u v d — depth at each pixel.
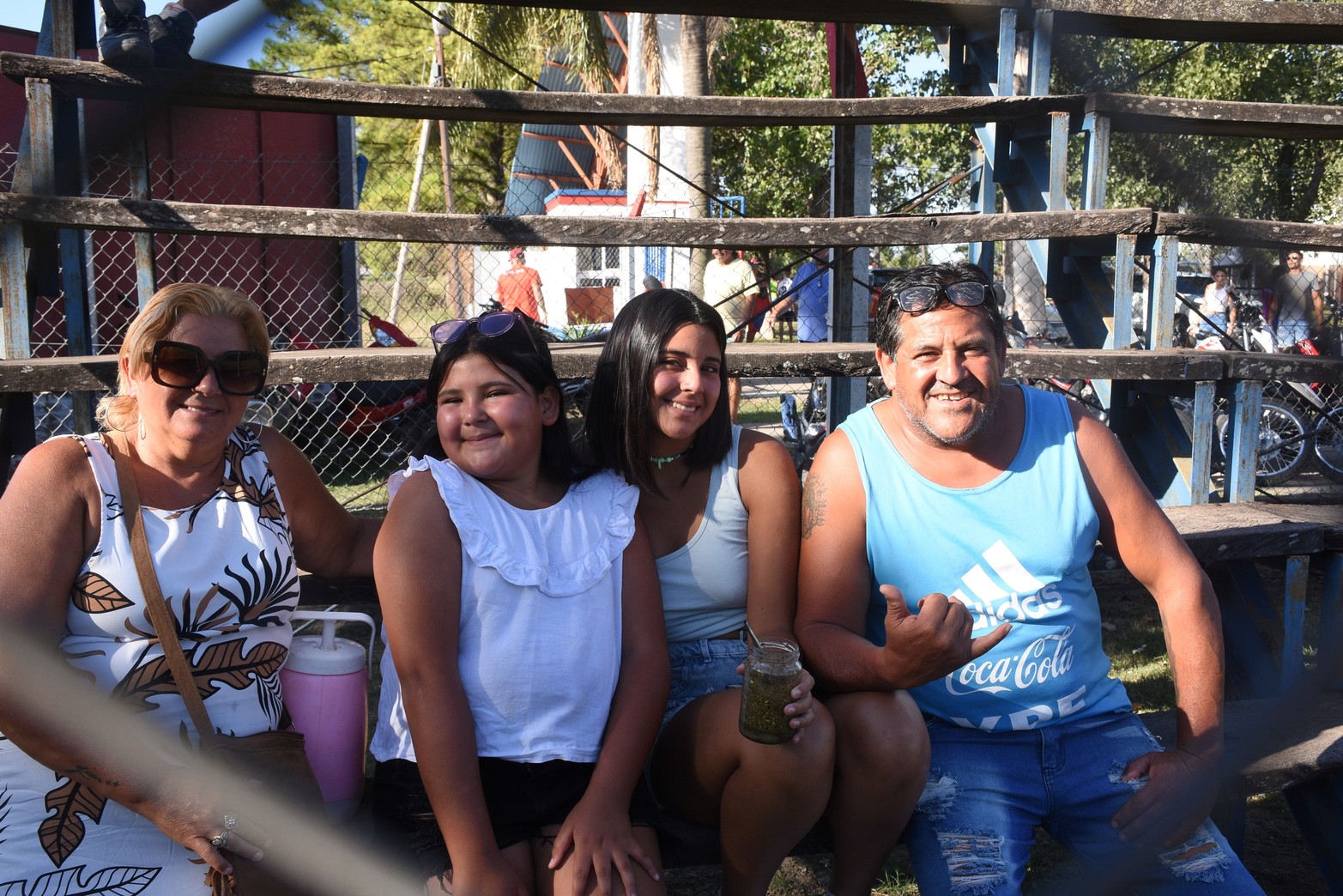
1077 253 4.71
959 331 1.96
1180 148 4.96
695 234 3.85
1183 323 9.13
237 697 1.78
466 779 1.68
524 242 3.67
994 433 2.09
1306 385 7.08
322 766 1.94
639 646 1.87
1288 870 2.82
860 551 2.08
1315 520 3.25
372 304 10.09
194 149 5.65
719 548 2.04
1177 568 2.09
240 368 1.75
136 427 1.81
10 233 3.15
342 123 6.64
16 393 3.02
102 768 1.60
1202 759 1.98
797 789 1.73
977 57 5.23
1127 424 4.40
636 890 1.66
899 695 1.87
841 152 5.78
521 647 1.76
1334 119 4.58
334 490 6.13
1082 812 2.04
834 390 5.74
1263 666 3.18
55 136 3.47
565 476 1.98
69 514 1.69
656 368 1.90
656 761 1.99
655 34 13.69
